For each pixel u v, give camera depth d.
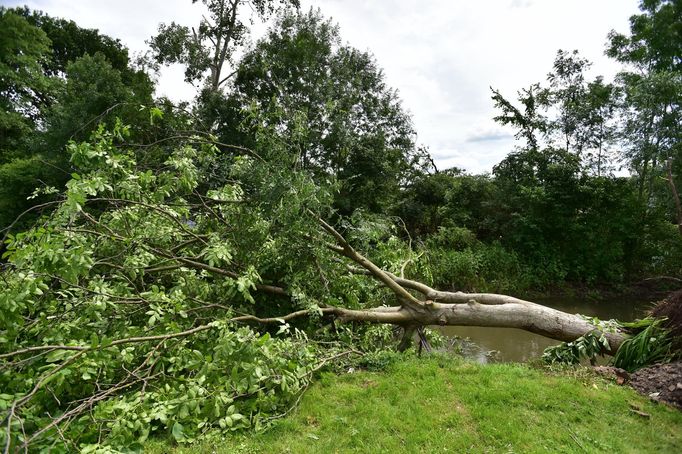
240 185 5.61
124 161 4.76
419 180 18.47
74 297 3.78
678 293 4.74
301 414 3.30
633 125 16.61
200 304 4.42
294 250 4.91
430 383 3.82
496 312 5.39
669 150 15.44
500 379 3.94
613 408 3.46
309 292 5.21
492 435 2.99
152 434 2.96
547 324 5.28
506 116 17.22
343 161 15.94
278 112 5.42
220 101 15.51
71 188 3.71
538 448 2.83
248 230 5.00
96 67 14.02
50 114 14.65
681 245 14.64
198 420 2.99
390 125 21.19
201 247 5.38
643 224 15.32
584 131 17.70
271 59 16.56
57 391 2.89
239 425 2.96
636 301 13.22
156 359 3.34
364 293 6.51
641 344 4.47
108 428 2.69
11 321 3.03
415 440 2.92
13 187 12.50
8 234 3.54
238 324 4.48
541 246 14.79
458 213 16.69
